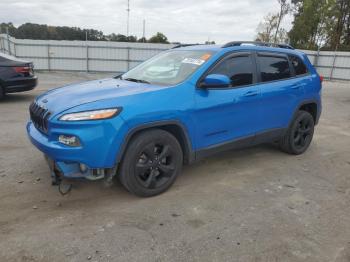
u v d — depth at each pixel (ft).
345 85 82.48
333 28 158.40
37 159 16.69
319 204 13.21
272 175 16.05
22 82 32.99
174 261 9.41
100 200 12.78
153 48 96.48
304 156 19.20
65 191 13.20
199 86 13.78
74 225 11.01
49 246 9.86
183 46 17.44
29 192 13.20
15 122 24.58
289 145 18.66
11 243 9.94
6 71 32.04
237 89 15.07
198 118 13.65
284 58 17.81
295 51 18.97
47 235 10.40
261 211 12.42
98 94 12.51
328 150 20.68
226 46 15.51
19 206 12.12
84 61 95.14
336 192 14.44
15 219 11.26
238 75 15.30
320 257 9.86
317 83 19.43
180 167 13.73
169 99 12.82
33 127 13.47
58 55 93.81
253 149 19.93
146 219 11.53
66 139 11.29
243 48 15.80
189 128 13.43
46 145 11.62
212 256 9.68
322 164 17.95
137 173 12.50
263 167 17.04
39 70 93.30
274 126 17.16
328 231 11.25
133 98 12.16
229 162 17.56
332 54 101.19
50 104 12.43
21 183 13.96
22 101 33.86
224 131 14.80
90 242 10.12
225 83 13.20
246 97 15.30
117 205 12.44
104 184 13.28
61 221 11.23
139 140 12.26
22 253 9.51
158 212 12.04
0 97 32.35
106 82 14.80
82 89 13.46
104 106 11.53
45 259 9.30
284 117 17.61
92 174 11.85
